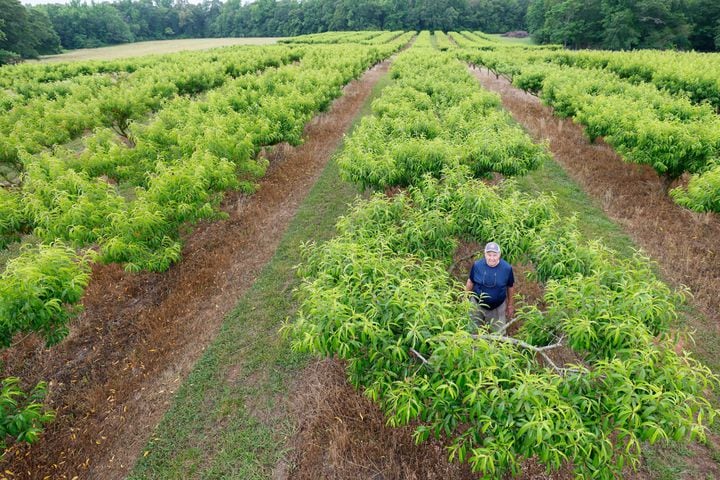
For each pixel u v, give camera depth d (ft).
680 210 39.04
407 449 18.94
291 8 434.71
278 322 27.66
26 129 49.49
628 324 13.83
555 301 16.76
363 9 387.96
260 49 168.86
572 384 13.55
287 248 36.40
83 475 19.04
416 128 41.81
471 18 392.06
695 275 29.89
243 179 44.70
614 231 36.73
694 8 208.44
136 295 31.04
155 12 462.19
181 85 85.25
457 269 30.53
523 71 85.35
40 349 25.82
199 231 39.58
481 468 11.57
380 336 14.10
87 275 20.97
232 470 18.89
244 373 23.79
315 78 78.59
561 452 11.30
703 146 35.86
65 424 21.21
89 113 57.52
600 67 101.96
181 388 23.02
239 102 59.41
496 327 22.33
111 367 24.63
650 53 113.39
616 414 12.42
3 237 28.12
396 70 95.71
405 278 16.83
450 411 13.35
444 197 24.25
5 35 205.46
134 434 20.74
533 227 22.57
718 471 17.94
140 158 38.65
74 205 25.43
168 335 26.84
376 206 23.24
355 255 17.79
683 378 12.89
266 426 20.77
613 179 46.73
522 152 34.81
